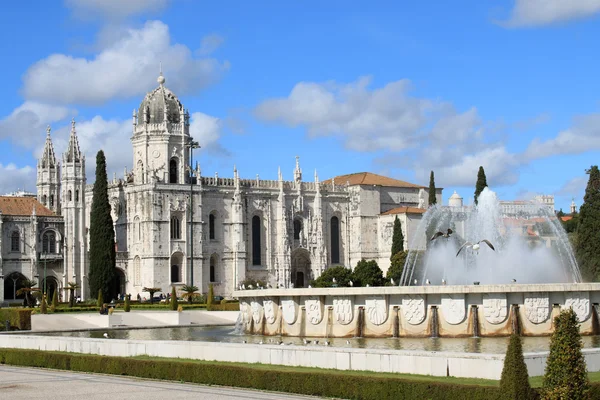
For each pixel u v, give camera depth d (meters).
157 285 174.00
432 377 43.38
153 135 179.50
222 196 185.25
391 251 191.75
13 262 166.88
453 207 169.00
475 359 42.94
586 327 66.81
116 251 180.25
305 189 196.88
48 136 192.50
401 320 68.00
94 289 153.00
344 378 42.72
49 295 172.00
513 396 36.44
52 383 49.81
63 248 172.25
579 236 132.00
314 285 166.88
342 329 70.75
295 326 74.38
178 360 53.19
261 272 189.50
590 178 131.75
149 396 44.09
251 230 189.38
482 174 160.88
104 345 60.97
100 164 155.25
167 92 183.88
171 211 176.50
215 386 47.75
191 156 180.88
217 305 122.75
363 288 69.19
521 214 152.38
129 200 181.38
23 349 62.59
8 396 44.62
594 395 36.72
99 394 45.06
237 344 53.28
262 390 45.72
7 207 171.00
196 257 179.25
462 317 65.69
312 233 196.62
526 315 65.62
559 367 35.84
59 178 191.75
